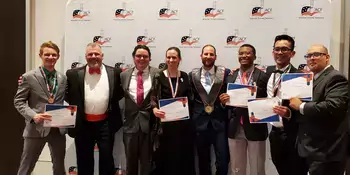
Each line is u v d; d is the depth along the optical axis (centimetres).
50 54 289
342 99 236
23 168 293
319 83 252
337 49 346
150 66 336
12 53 367
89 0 356
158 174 325
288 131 278
